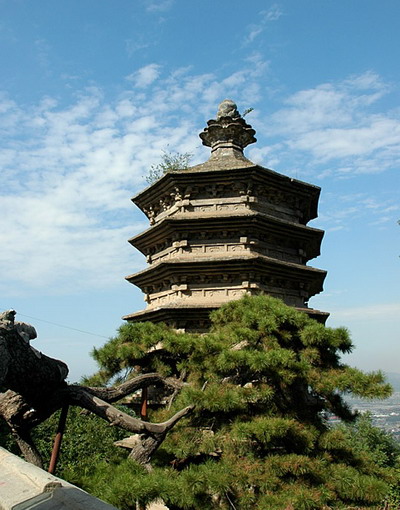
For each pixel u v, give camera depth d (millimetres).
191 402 14391
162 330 17938
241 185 23984
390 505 32812
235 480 13086
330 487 13711
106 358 17797
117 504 11953
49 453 35344
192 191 24406
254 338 15422
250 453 14391
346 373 15820
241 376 16359
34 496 8242
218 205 24109
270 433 12992
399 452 51750
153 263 26656
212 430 15750
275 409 15680
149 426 14094
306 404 16891
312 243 26547
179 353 16781
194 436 15281
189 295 23031
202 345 15477
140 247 27375
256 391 14609
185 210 24281
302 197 26125
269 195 25016
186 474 12812
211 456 16016
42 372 13031
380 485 13742
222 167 24797
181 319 22094
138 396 22281
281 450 14883
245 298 17453
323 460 14680
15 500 8242
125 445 19031
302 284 24688
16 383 12672
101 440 36688
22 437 14133
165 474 13641
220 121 27781
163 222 23406
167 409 17062
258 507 12938
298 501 12523
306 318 16422
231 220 22984
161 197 25828
